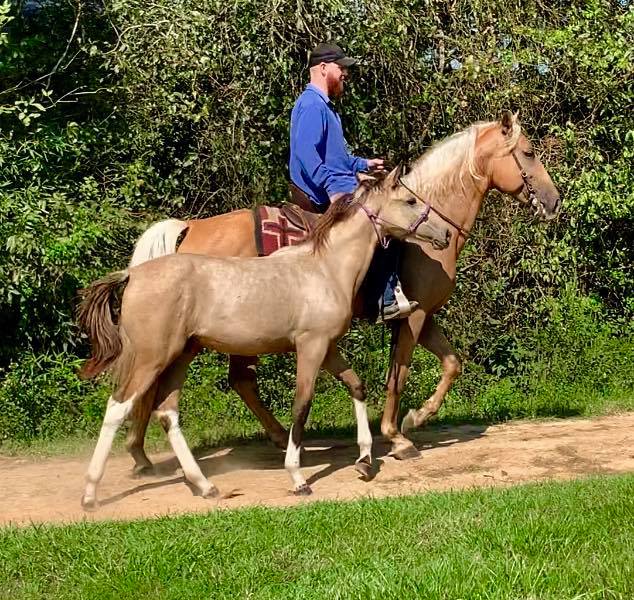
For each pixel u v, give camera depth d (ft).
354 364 34.76
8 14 34.60
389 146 37.27
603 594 13.33
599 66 36.81
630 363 35.58
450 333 36.63
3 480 24.17
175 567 15.19
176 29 33.60
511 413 32.68
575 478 21.88
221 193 36.55
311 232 22.18
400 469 24.08
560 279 37.91
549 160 38.29
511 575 13.93
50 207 31.07
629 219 38.47
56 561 15.71
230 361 26.30
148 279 20.47
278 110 35.04
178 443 21.58
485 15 37.93
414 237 22.54
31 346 31.30
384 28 35.42
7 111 30.60
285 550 15.87
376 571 14.44
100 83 35.91
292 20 34.17
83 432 29.58
